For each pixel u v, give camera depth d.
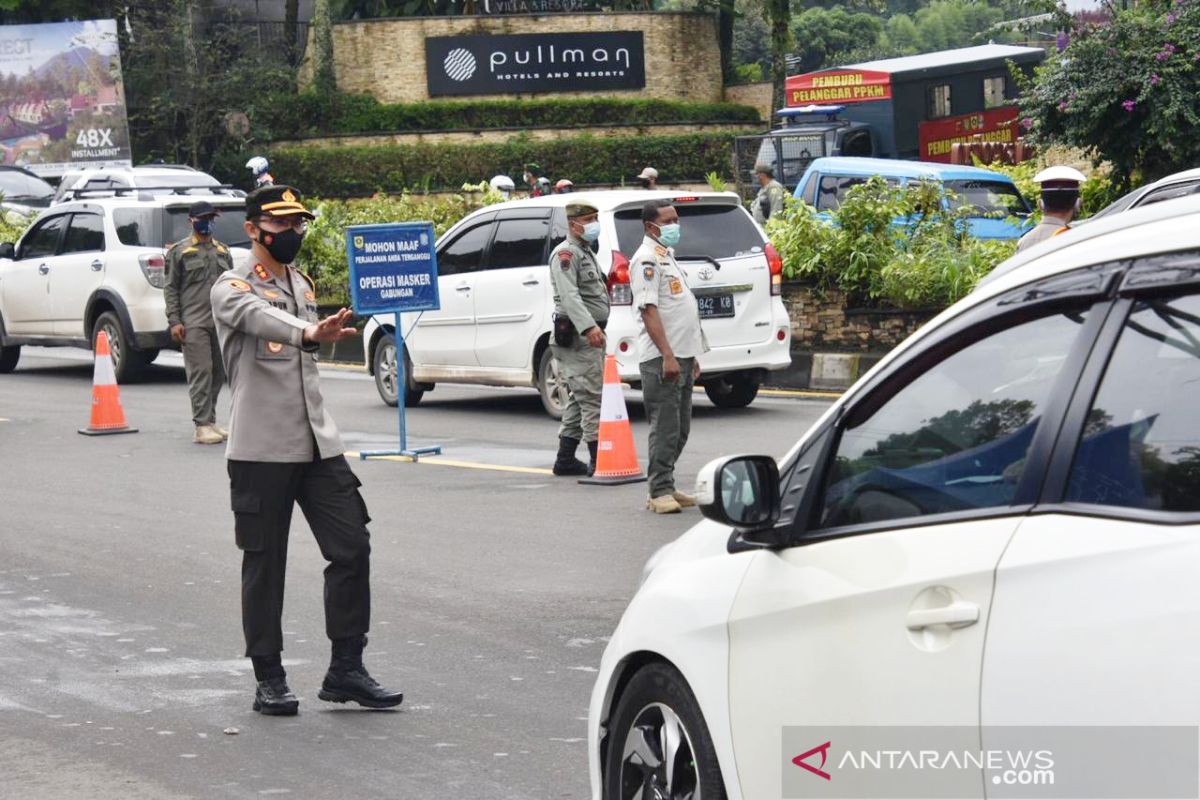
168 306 20.22
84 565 13.54
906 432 5.04
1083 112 27.52
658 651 5.89
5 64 65.75
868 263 24.06
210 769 8.34
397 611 11.66
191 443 20.52
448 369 22.41
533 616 11.39
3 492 17.23
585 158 64.31
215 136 68.44
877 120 48.62
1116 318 4.45
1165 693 3.92
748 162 49.69
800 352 24.28
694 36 68.44
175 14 67.69
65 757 8.59
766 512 5.38
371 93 67.31
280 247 9.16
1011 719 4.32
